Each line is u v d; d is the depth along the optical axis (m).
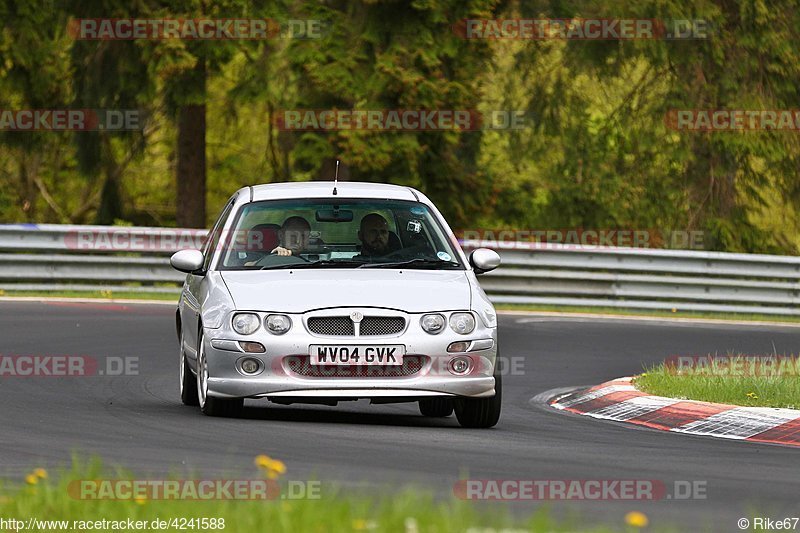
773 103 127.50
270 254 39.44
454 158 120.25
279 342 36.06
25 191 177.88
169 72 111.00
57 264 83.62
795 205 133.50
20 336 60.25
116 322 67.62
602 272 89.94
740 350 65.62
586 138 143.75
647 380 47.28
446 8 115.06
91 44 116.81
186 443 32.28
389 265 39.28
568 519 22.52
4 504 21.91
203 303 37.97
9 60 126.31
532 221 146.38
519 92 144.62
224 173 183.12
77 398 42.81
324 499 22.33
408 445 32.94
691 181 133.25
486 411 37.53
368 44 115.31
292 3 115.56
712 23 125.31
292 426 35.94
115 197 132.38
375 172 117.50
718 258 91.88
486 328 37.03
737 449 35.06
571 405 45.94
